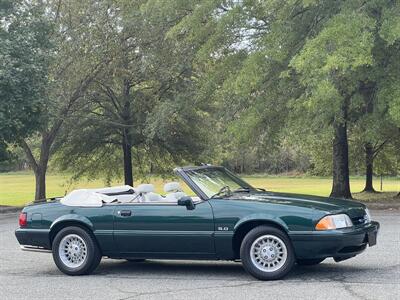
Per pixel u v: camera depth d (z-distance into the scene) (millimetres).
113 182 42812
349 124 24500
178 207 8844
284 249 8328
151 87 30500
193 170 9148
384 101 18219
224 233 8555
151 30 27453
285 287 7918
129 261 10695
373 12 18609
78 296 7879
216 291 7852
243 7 21125
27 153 29156
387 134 25625
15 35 22969
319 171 40812
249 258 8453
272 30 19797
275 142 23938
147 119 27141
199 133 31594
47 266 10422
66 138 31188
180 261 10555
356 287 7797
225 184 9383
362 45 16344
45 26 24141
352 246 8289
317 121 19766
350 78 18609
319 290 7680
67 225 9484
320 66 16719
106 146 34125
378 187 47125
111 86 30703
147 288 8242
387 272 8828
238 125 21125
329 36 16703
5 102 21797
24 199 35125
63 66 27672
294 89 20875
